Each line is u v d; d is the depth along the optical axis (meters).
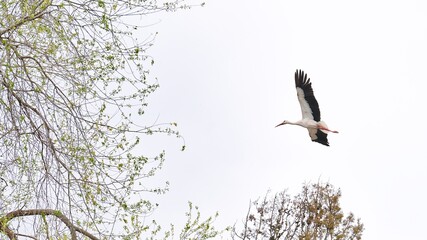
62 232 15.30
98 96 15.45
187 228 16.98
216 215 17.22
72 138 15.26
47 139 15.19
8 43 14.77
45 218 15.12
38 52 15.22
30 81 15.22
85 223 15.38
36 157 15.20
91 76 15.38
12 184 15.09
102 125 15.46
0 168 15.06
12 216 15.16
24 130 15.17
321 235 31.94
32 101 15.29
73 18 15.27
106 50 15.44
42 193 15.16
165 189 16.02
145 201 15.90
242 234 30.44
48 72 15.30
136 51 15.54
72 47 15.30
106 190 15.43
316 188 32.75
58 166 15.16
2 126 15.17
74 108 15.30
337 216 31.64
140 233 16.09
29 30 15.20
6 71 14.77
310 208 31.64
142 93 15.67
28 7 15.07
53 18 15.20
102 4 15.30
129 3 15.52
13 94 15.06
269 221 31.05
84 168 15.25
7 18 15.02
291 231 31.27
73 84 15.33
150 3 15.63
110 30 15.36
